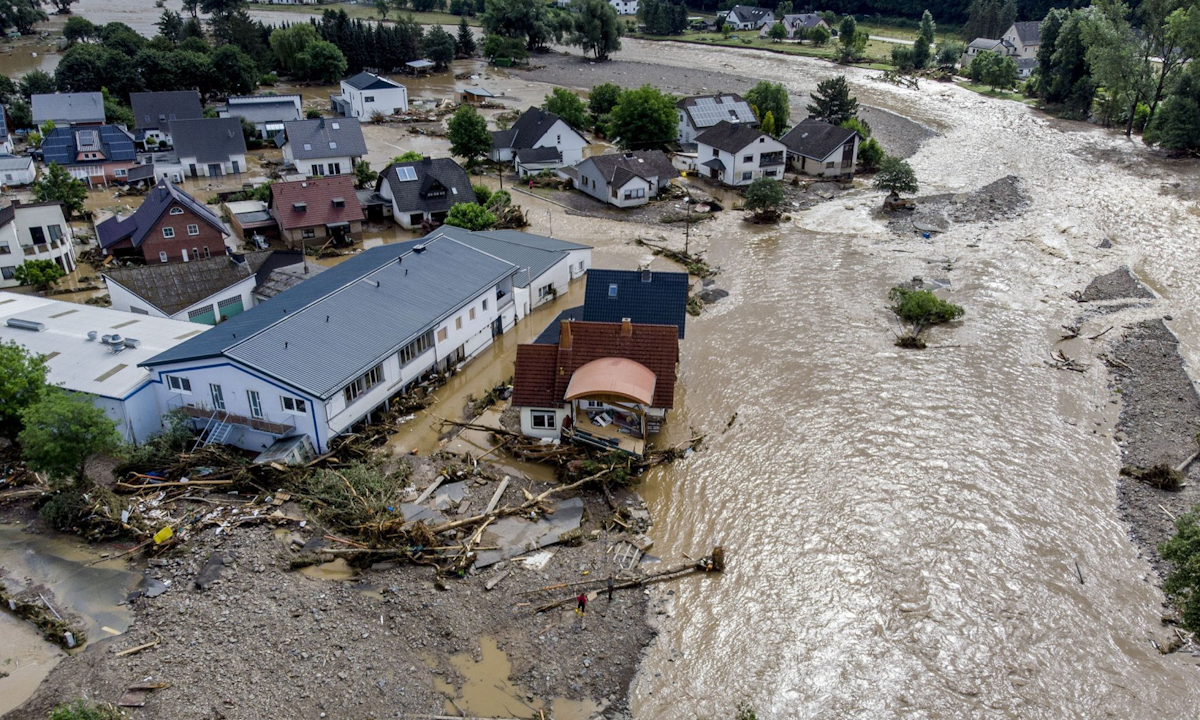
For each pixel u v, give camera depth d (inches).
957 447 1662.2
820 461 1622.8
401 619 1208.8
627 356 1689.2
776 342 2107.5
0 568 1272.1
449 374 1959.9
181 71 4881.9
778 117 4343.0
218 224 2662.4
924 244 2790.4
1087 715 1085.1
